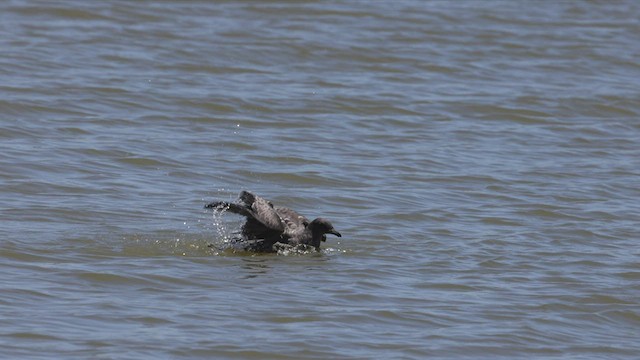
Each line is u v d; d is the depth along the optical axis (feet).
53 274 57.98
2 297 53.83
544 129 103.50
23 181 78.13
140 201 75.72
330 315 53.98
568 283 61.05
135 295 55.57
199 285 57.77
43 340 48.85
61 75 108.27
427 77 118.42
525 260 65.51
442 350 50.60
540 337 52.95
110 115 98.48
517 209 78.02
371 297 57.06
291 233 66.03
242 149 91.30
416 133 99.66
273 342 50.16
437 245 68.18
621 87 117.50
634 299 58.75
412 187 82.94
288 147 92.68
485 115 106.63
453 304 56.75
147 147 89.40
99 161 84.89
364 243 68.18
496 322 54.49
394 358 49.26
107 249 63.62
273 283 58.65
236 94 106.93
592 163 92.73
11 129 91.86
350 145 94.58
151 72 112.37
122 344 48.88
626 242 70.54
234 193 79.71
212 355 48.55
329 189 81.71
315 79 114.52
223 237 68.08
